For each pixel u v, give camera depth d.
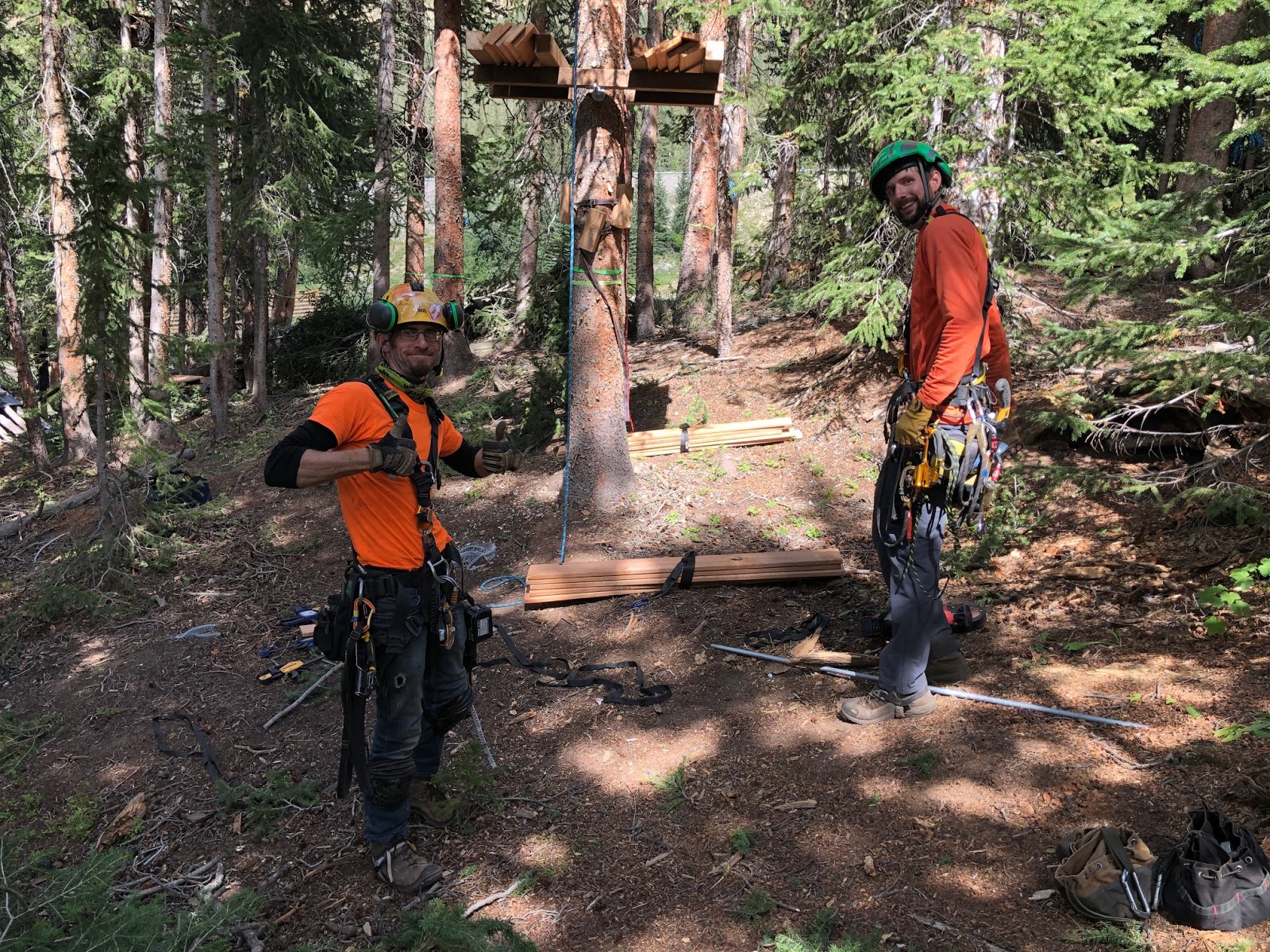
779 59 13.05
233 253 17.39
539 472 8.40
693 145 14.83
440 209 13.62
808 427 8.48
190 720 5.12
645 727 4.22
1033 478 6.02
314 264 16.77
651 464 8.01
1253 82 4.89
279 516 8.84
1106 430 5.54
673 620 5.32
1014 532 5.60
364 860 3.63
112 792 4.57
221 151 14.82
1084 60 6.32
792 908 2.93
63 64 13.41
